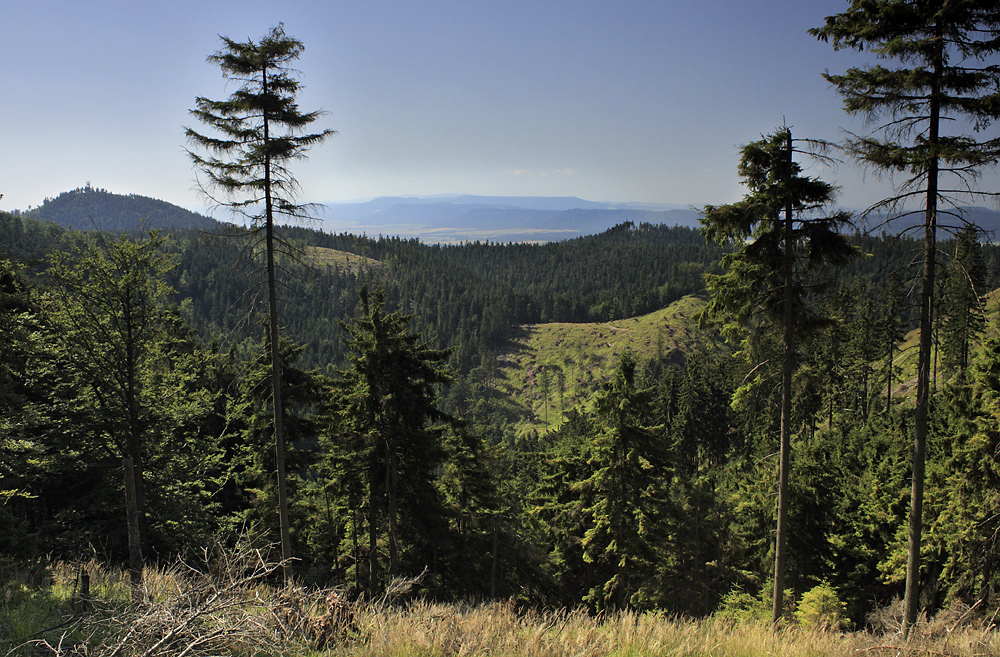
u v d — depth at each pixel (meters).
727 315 14.91
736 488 37.03
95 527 18.92
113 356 19.16
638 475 20.80
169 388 21.33
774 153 13.02
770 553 23.69
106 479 19.47
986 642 8.58
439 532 21.75
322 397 22.23
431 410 20.53
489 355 171.38
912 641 8.60
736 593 22.80
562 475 27.36
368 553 24.02
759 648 8.17
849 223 12.77
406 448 20.25
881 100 11.80
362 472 19.86
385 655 6.88
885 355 44.88
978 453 19.08
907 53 11.34
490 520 24.89
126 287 18.83
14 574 10.18
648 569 22.69
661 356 155.38
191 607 6.37
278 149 15.06
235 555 7.77
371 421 19.52
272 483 21.94
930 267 12.09
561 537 25.52
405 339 19.89
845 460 37.31
